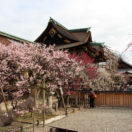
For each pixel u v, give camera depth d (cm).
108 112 1365
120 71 2869
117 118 1130
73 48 2561
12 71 1155
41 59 1152
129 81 2822
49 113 1193
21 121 950
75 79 1600
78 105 1653
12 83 1173
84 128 876
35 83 1072
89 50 2750
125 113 1323
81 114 1268
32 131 794
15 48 1264
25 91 1105
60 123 977
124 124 964
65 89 1554
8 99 1105
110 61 2834
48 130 818
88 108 1572
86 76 1820
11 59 1141
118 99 1656
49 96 1344
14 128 814
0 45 1216
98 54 3019
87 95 1694
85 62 1992
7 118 855
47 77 1196
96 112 1362
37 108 1027
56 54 1305
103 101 1703
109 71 2691
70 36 2977
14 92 1074
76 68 1470
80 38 2975
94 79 1948
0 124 823
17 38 1891
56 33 2875
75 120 1059
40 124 922
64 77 1369
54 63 1249
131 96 1612
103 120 1063
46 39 3016
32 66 1031
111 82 2256
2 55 1152
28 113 1150
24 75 1090
